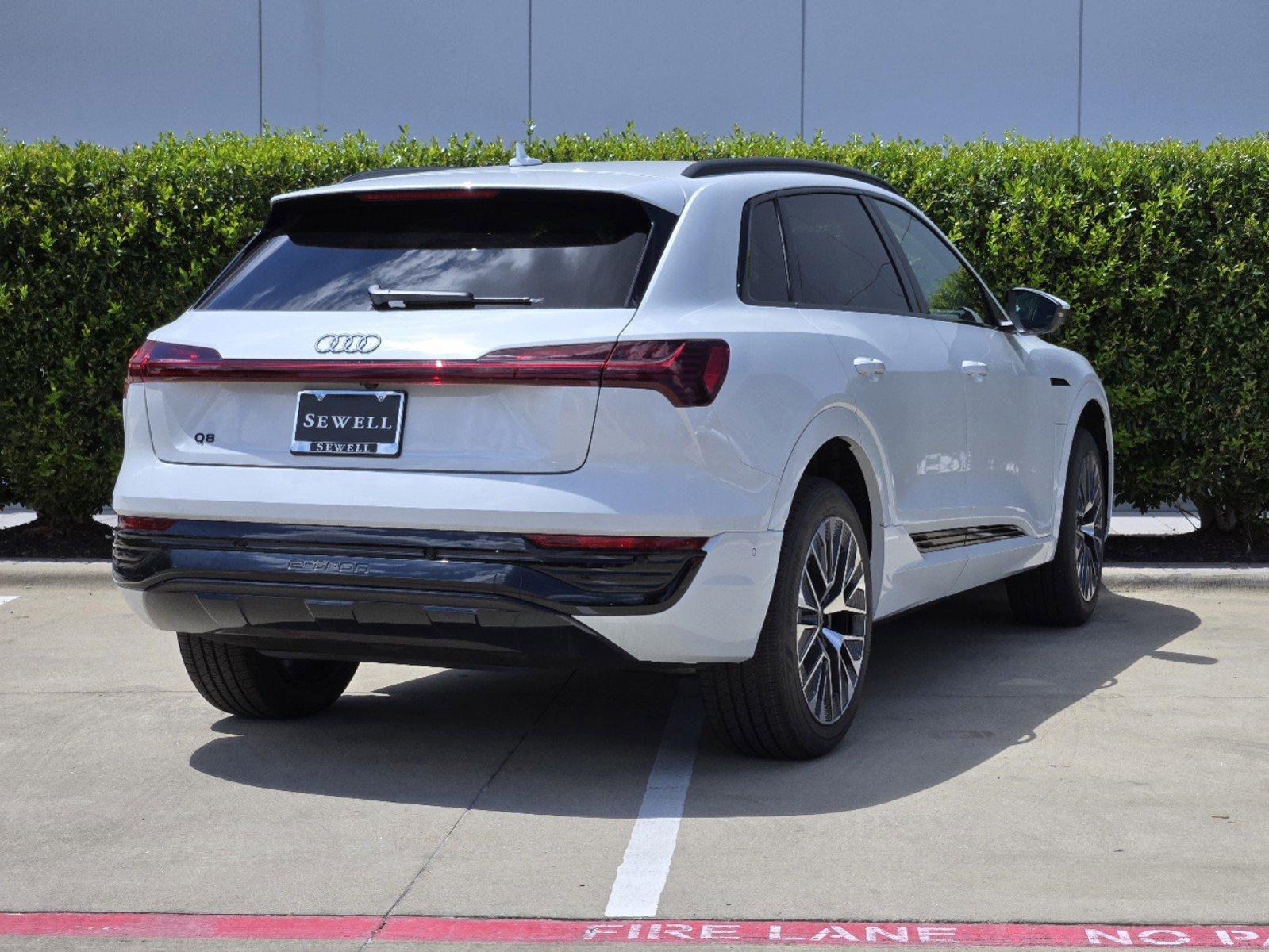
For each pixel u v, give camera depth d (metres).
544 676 5.86
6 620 7.07
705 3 11.12
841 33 11.08
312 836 3.88
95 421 8.55
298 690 5.11
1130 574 7.88
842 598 4.62
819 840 3.80
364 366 4.09
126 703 5.40
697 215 4.37
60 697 5.50
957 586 5.64
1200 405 8.26
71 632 6.75
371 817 4.04
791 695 4.34
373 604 4.07
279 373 4.18
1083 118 11.01
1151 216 8.12
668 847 3.76
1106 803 4.10
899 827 3.90
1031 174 8.28
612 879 3.53
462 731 4.97
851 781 4.33
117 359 8.49
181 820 4.02
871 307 5.11
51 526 8.95
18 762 4.61
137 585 4.35
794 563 4.31
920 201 8.32
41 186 8.45
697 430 3.97
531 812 4.07
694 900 3.39
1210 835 3.82
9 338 8.46
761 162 4.94
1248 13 10.95
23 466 8.59
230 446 4.27
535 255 4.27
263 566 4.14
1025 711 5.18
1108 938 3.15
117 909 3.37
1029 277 8.23
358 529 4.08
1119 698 5.36
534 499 3.93
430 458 4.05
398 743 4.83
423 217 4.48
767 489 4.12
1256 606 7.37
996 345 5.98
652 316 4.06
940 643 6.44
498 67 11.25
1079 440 6.75
